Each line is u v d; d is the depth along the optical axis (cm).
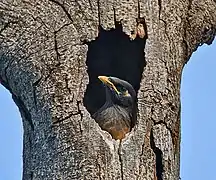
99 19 1131
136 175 1053
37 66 1102
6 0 1130
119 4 1141
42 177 1065
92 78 1250
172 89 1134
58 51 1103
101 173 1041
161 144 1093
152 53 1130
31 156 1102
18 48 1119
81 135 1059
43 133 1083
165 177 1085
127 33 1134
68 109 1073
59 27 1116
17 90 1139
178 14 1191
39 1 1127
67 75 1091
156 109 1105
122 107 1238
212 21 1269
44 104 1087
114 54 1193
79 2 1130
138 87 1187
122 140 1071
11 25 1126
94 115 1253
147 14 1149
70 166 1047
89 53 1191
